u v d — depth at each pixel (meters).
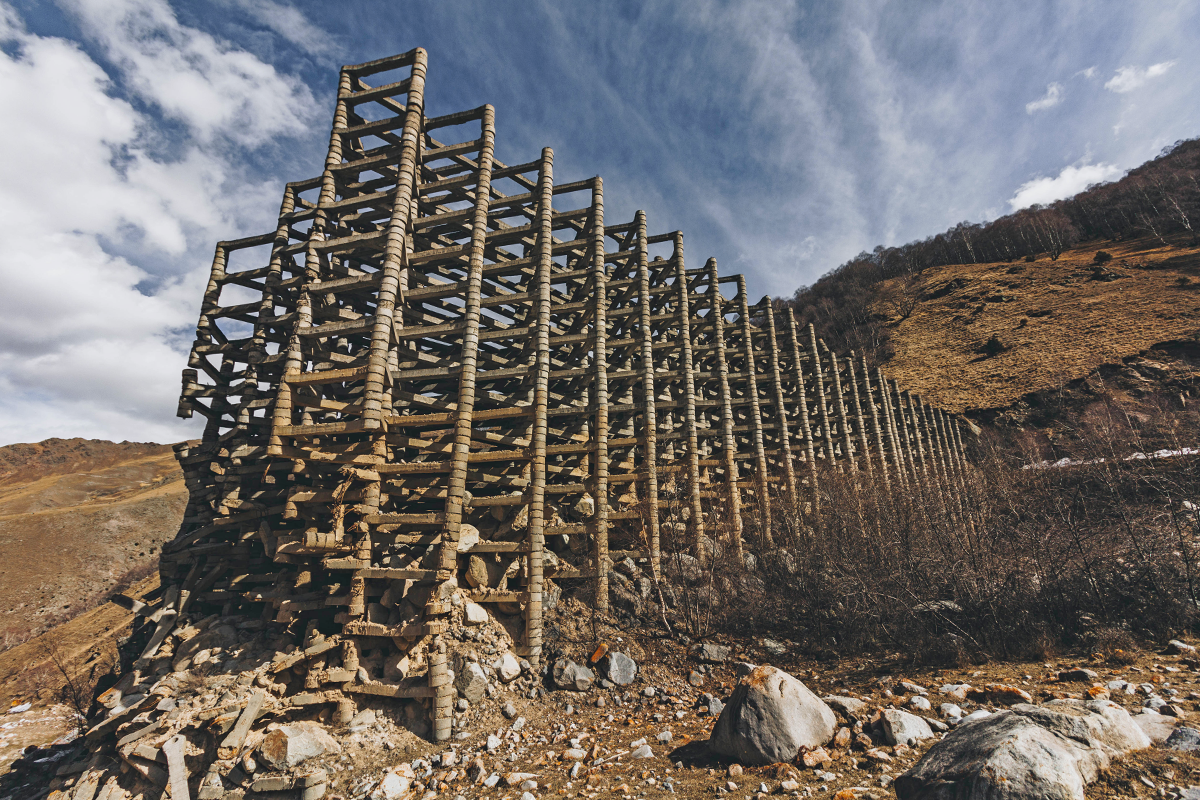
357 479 11.52
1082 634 9.38
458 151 14.06
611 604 12.66
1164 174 81.50
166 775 8.59
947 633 9.79
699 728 8.55
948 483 27.73
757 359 22.83
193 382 15.91
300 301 13.05
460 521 11.32
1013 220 91.31
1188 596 9.66
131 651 13.69
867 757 5.95
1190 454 12.80
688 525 15.20
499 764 8.33
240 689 9.62
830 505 16.62
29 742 14.62
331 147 14.36
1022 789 3.84
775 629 12.27
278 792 8.02
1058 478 13.81
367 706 9.80
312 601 11.52
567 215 14.76
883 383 28.80
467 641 10.70
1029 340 50.56
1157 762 4.40
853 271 98.44
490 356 15.27
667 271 17.41
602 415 13.55
